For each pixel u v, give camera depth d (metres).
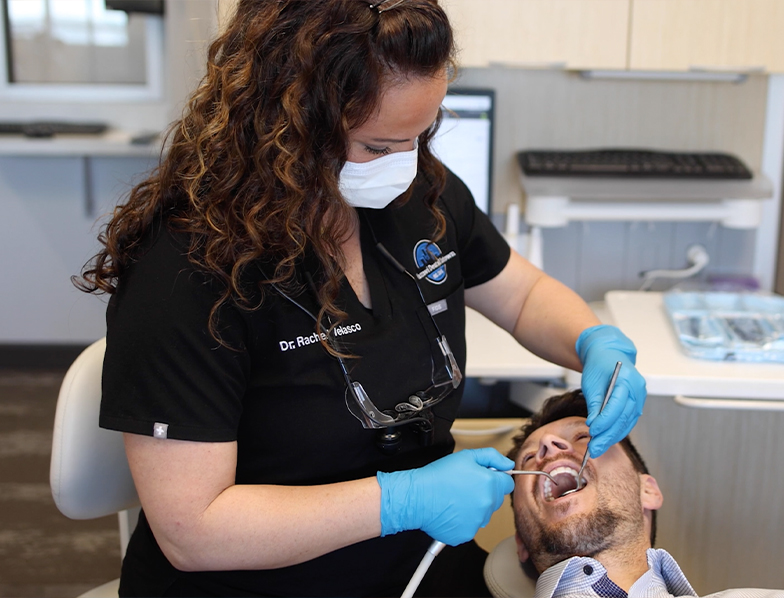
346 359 0.94
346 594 1.02
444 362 1.03
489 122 2.00
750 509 1.49
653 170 1.97
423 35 0.76
